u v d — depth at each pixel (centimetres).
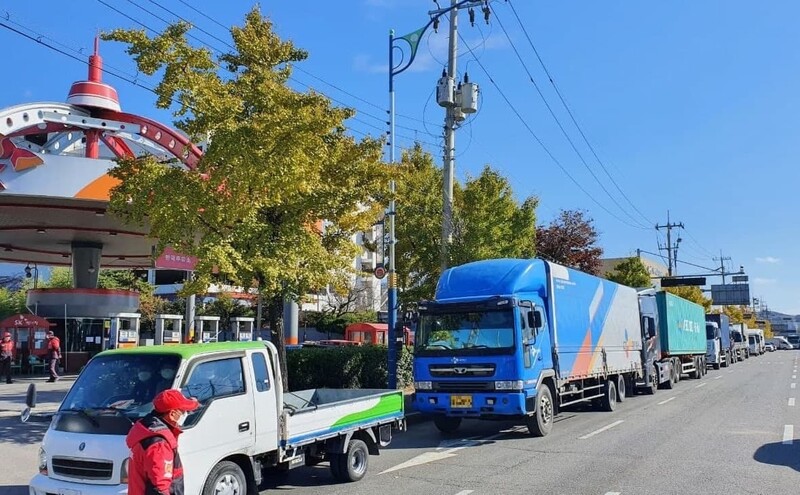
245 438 731
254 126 1177
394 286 1753
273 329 1461
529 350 1309
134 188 1259
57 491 634
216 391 714
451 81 1984
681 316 2816
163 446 483
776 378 2983
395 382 1709
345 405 923
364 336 4031
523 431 1410
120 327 2778
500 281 1362
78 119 2161
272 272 1256
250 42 1341
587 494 838
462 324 1340
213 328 3769
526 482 909
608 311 1858
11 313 4603
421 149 2470
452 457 1119
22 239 3128
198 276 1227
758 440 1247
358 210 1525
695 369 3095
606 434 1344
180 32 1236
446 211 1975
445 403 1321
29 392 684
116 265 4144
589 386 1695
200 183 1237
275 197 1229
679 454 1110
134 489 480
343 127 1462
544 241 3325
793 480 912
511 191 2348
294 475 979
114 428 641
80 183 2103
